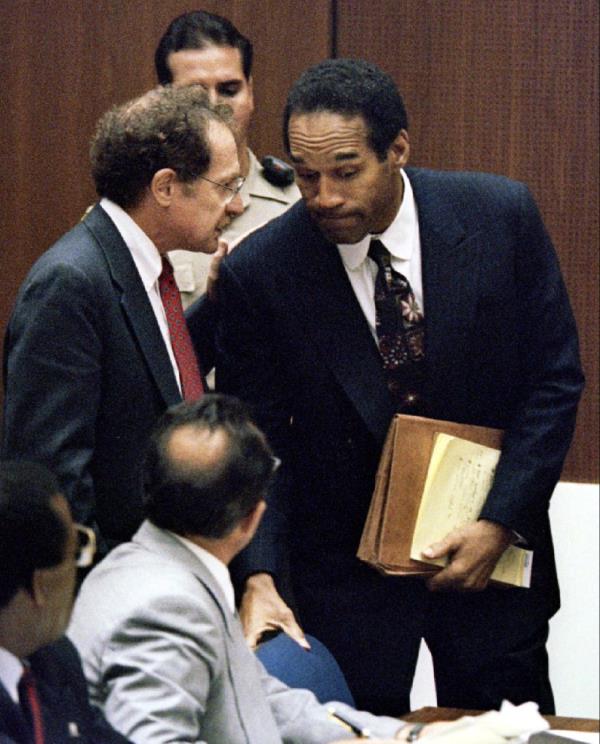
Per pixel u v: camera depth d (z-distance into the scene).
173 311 8.37
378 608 8.88
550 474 8.62
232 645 6.49
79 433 7.68
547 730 7.12
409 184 8.68
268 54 12.28
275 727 6.55
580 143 12.27
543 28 12.23
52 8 12.26
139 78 12.28
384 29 12.28
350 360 8.59
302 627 8.96
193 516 6.43
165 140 7.99
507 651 8.91
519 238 8.69
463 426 8.60
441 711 7.84
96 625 6.18
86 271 7.82
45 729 5.48
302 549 9.01
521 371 8.85
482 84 12.30
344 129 7.98
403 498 8.41
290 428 8.95
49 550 5.30
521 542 8.70
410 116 12.32
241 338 8.84
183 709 6.01
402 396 8.62
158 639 6.12
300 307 8.64
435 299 8.53
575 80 12.23
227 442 6.46
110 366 7.88
